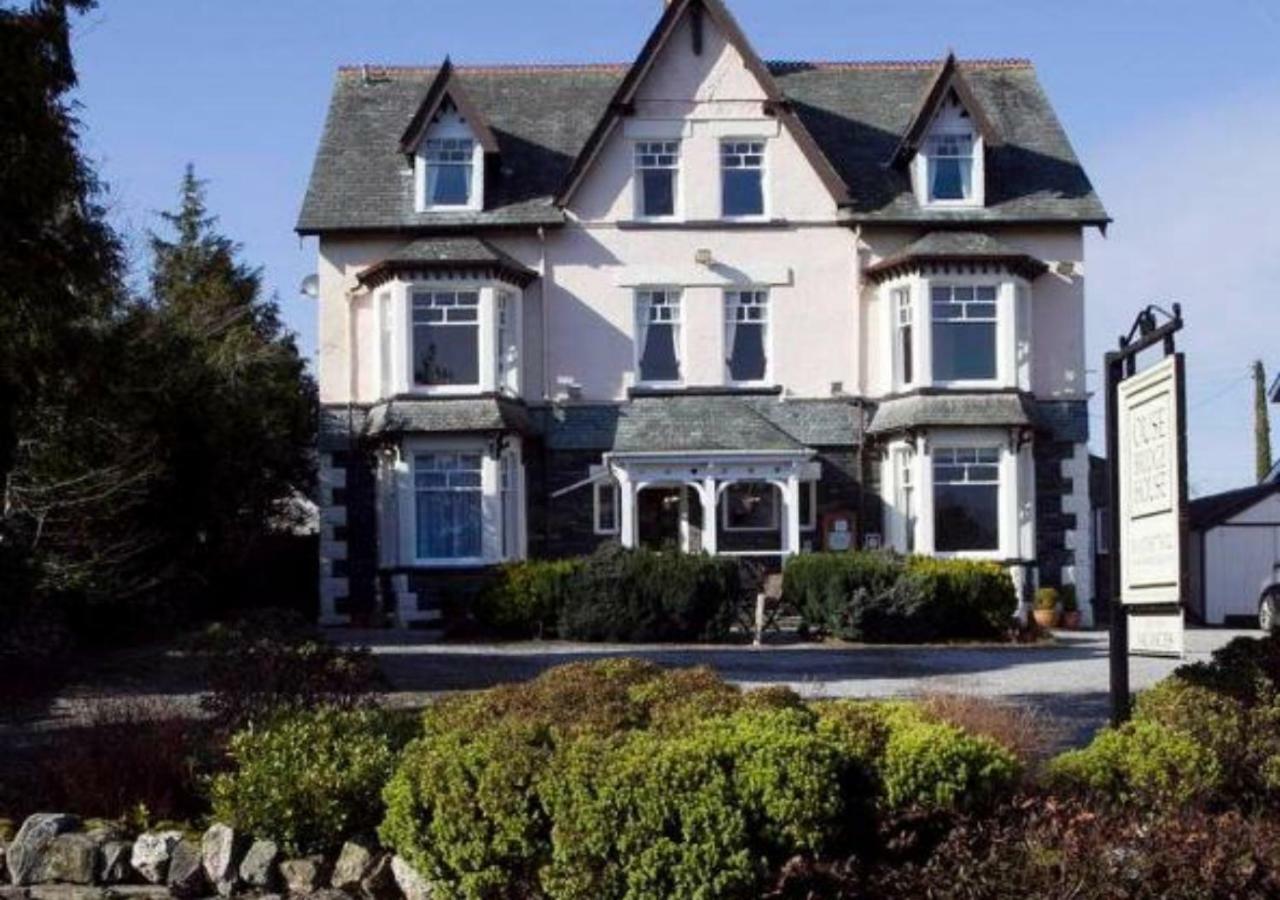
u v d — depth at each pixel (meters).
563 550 31.64
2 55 12.77
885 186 32.66
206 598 29.16
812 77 35.19
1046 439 31.89
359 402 31.75
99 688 16.73
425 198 31.83
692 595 25.67
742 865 7.93
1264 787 9.40
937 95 32.06
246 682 11.63
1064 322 32.16
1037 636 26.75
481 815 8.40
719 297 32.03
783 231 32.16
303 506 41.34
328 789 9.38
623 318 31.95
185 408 23.80
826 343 32.03
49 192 13.09
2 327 13.45
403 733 10.24
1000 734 10.16
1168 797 8.84
